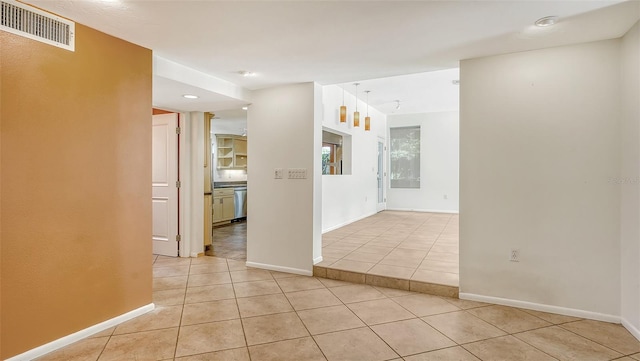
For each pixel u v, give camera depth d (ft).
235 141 27.35
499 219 9.49
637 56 7.43
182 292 10.71
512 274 9.39
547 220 8.98
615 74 8.29
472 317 8.74
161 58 9.68
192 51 9.22
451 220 23.09
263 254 13.28
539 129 9.01
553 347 7.23
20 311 6.61
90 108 7.77
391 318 8.73
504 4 6.61
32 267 6.79
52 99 7.06
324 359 6.83
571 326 8.19
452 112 26.89
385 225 21.09
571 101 8.69
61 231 7.26
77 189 7.55
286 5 6.71
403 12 6.98
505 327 8.17
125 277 8.60
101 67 7.97
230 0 6.47
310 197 12.39
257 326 8.32
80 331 7.61
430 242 16.12
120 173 8.45
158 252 15.49
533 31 7.89
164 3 6.61
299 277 12.23
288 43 8.70
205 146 16.31
